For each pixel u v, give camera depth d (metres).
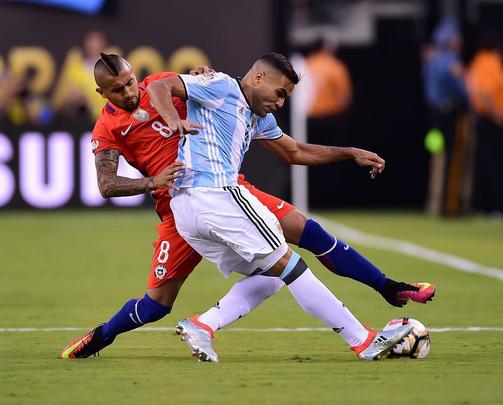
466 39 73.44
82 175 65.50
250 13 64.56
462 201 68.94
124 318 23.08
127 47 64.25
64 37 63.94
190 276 40.75
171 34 64.38
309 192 77.38
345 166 77.50
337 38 75.06
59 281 38.78
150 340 26.12
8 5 63.19
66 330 27.98
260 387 19.97
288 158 24.38
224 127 22.22
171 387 19.98
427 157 77.19
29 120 64.31
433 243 52.44
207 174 22.03
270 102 22.42
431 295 23.05
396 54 75.81
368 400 18.88
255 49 64.62
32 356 23.72
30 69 63.84
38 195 65.12
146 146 22.55
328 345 25.34
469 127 68.31
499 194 72.69
